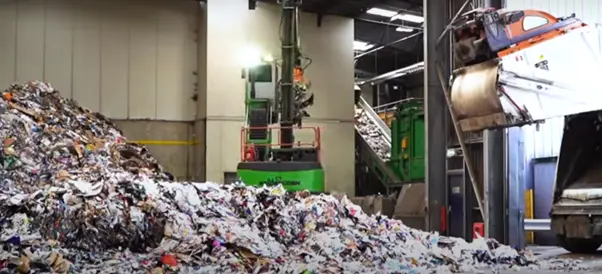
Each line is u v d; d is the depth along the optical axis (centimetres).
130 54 2575
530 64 1180
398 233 1400
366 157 2891
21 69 2458
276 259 1127
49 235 1224
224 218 1335
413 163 2572
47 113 1934
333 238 1276
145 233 1242
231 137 2528
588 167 1491
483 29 1207
